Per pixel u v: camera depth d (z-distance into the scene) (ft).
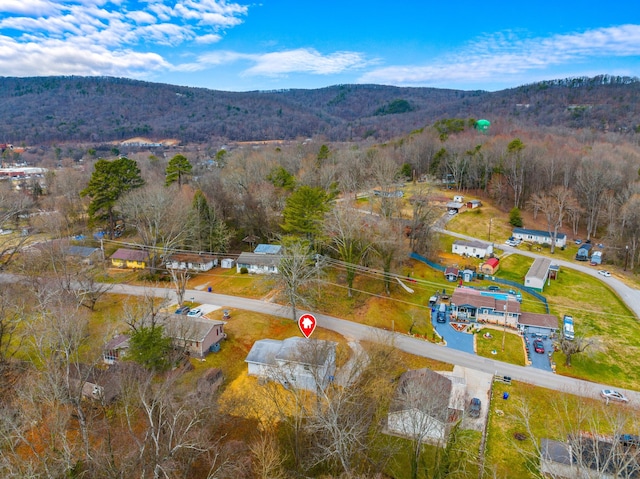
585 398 135.23
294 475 93.76
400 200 257.34
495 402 133.59
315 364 111.45
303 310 181.78
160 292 198.70
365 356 134.41
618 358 159.84
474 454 109.29
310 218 205.87
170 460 80.74
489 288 214.90
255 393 125.59
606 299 207.62
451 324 182.91
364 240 201.05
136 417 103.91
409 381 118.83
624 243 253.65
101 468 80.64
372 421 111.86
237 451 96.58
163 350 128.88
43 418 97.30
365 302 190.08
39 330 118.52
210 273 226.38
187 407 101.30
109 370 118.73
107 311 176.45
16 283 168.25
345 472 88.28
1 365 108.17
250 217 255.29
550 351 163.94
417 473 100.63
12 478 73.56
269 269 217.97
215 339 151.94
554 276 231.30
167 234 229.66
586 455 98.84
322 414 95.09
